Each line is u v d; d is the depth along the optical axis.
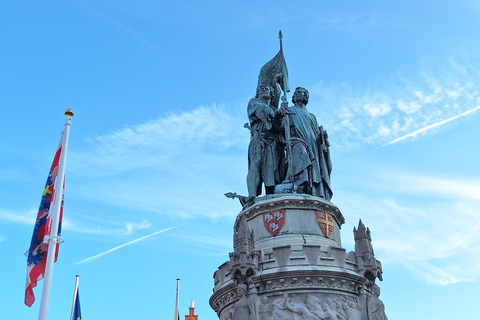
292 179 20.75
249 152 22.70
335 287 16.98
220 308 18.52
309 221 19.39
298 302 16.56
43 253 17.06
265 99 23.30
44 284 15.41
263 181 22.08
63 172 16.95
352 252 18.50
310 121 22.62
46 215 17.42
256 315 16.61
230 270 17.50
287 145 21.30
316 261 17.25
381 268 18.44
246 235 17.83
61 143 17.69
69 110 17.91
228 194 21.80
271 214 19.50
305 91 23.64
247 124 23.56
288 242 18.67
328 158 22.75
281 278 16.91
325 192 21.95
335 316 16.31
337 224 20.59
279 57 24.83
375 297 17.78
